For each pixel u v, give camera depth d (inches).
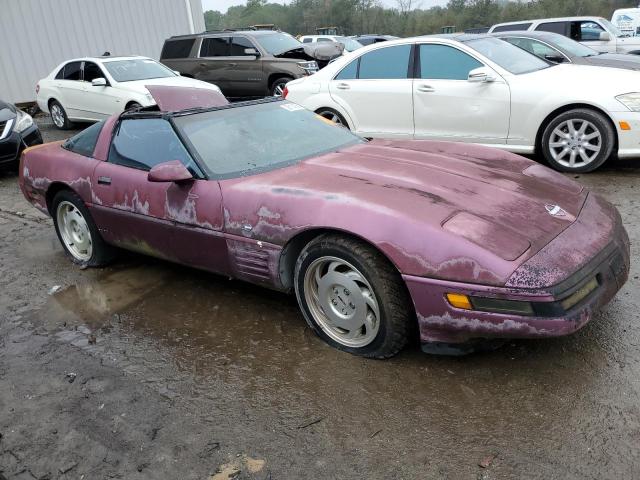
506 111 247.8
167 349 129.1
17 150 329.7
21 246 212.2
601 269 102.8
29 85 634.2
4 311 157.1
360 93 285.4
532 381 105.1
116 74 443.5
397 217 104.5
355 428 97.4
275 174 133.3
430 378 108.7
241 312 143.0
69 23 654.5
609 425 92.6
